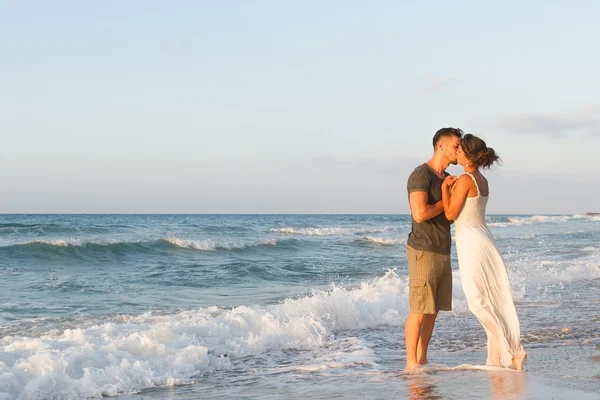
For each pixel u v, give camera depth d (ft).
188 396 14.01
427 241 15.37
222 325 20.42
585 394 11.47
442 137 15.35
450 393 11.85
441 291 15.62
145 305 29.58
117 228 97.71
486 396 11.48
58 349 16.66
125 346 17.02
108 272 46.65
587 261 50.03
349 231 123.44
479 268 14.93
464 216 15.15
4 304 29.43
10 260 52.34
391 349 19.99
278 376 15.85
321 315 23.89
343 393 12.72
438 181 15.39
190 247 67.46
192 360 16.97
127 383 14.92
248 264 51.13
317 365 17.20
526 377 13.28
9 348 16.53
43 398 13.76
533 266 43.78
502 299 14.97
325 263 54.90
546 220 215.72
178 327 19.74
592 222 203.31
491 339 15.15
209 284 39.70
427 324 15.99
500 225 167.84
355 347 20.04
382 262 56.24
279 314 22.63
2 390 13.65
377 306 26.22
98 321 23.75
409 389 12.51
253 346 19.45
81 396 14.12
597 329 21.88
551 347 18.44
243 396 13.61
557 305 28.48
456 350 19.04
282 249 74.79
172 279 42.04
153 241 64.44
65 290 35.37
